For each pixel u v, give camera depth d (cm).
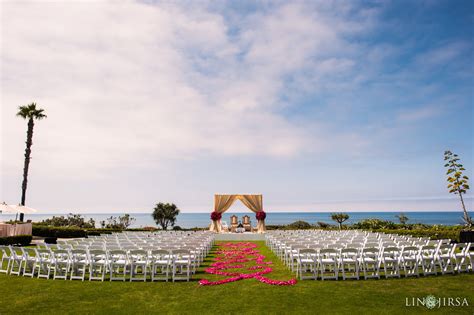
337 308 610
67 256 948
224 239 2325
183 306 631
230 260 1232
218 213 2611
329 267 1004
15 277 891
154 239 1204
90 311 604
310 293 717
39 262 908
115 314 587
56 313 593
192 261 1017
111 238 1304
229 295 709
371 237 1276
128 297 696
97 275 926
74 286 790
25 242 1803
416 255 927
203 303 650
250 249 1625
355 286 775
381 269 1002
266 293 723
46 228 2389
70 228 2456
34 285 799
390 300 655
